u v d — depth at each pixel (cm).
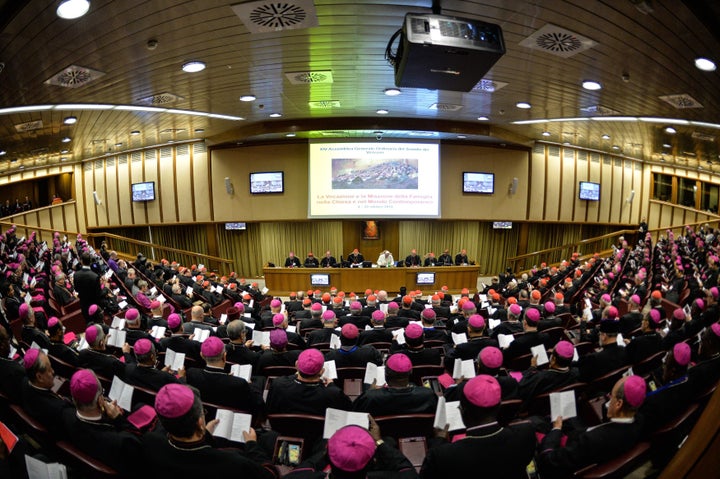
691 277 1024
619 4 425
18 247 1309
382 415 306
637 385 243
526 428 231
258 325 637
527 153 1575
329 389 321
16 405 311
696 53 521
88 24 453
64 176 1919
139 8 435
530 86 788
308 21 492
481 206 1511
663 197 2139
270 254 1636
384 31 530
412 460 289
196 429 213
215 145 1516
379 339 543
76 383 249
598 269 1310
